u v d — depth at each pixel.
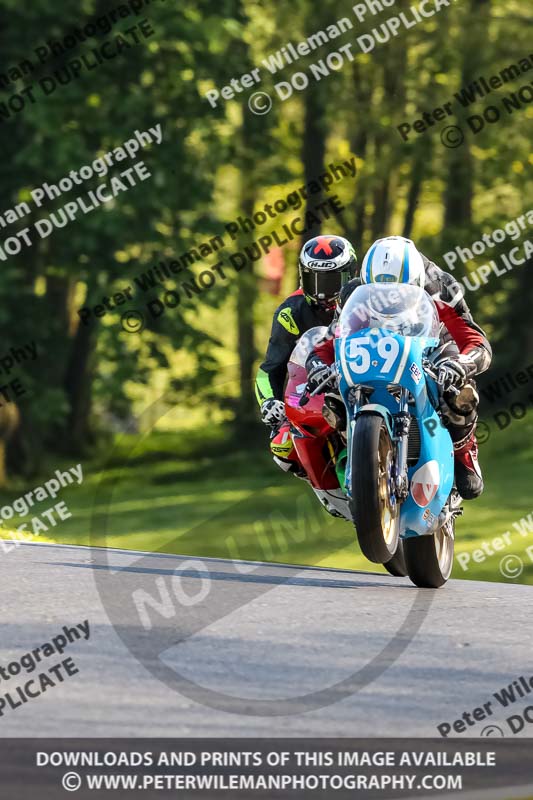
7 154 67.25
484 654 16.73
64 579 21.81
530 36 75.19
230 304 84.81
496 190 82.56
